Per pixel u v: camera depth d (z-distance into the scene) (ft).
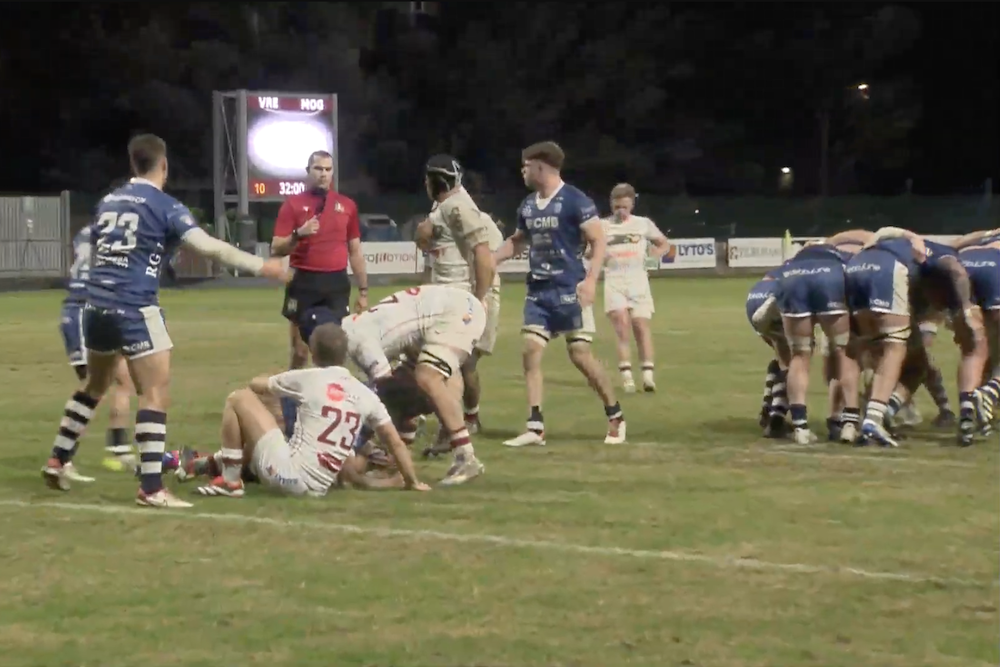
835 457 74.69
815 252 78.74
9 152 405.59
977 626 42.50
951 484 66.39
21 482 65.57
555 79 456.04
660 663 38.88
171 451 69.41
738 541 53.52
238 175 278.05
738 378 116.37
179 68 404.36
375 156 432.66
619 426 79.82
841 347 78.74
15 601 44.65
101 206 59.11
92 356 60.54
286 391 62.03
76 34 396.98
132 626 42.01
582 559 50.42
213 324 173.37
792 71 461.78
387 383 71.61
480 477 67.36
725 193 469.57
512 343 150.41
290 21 425.69
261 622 42.47
